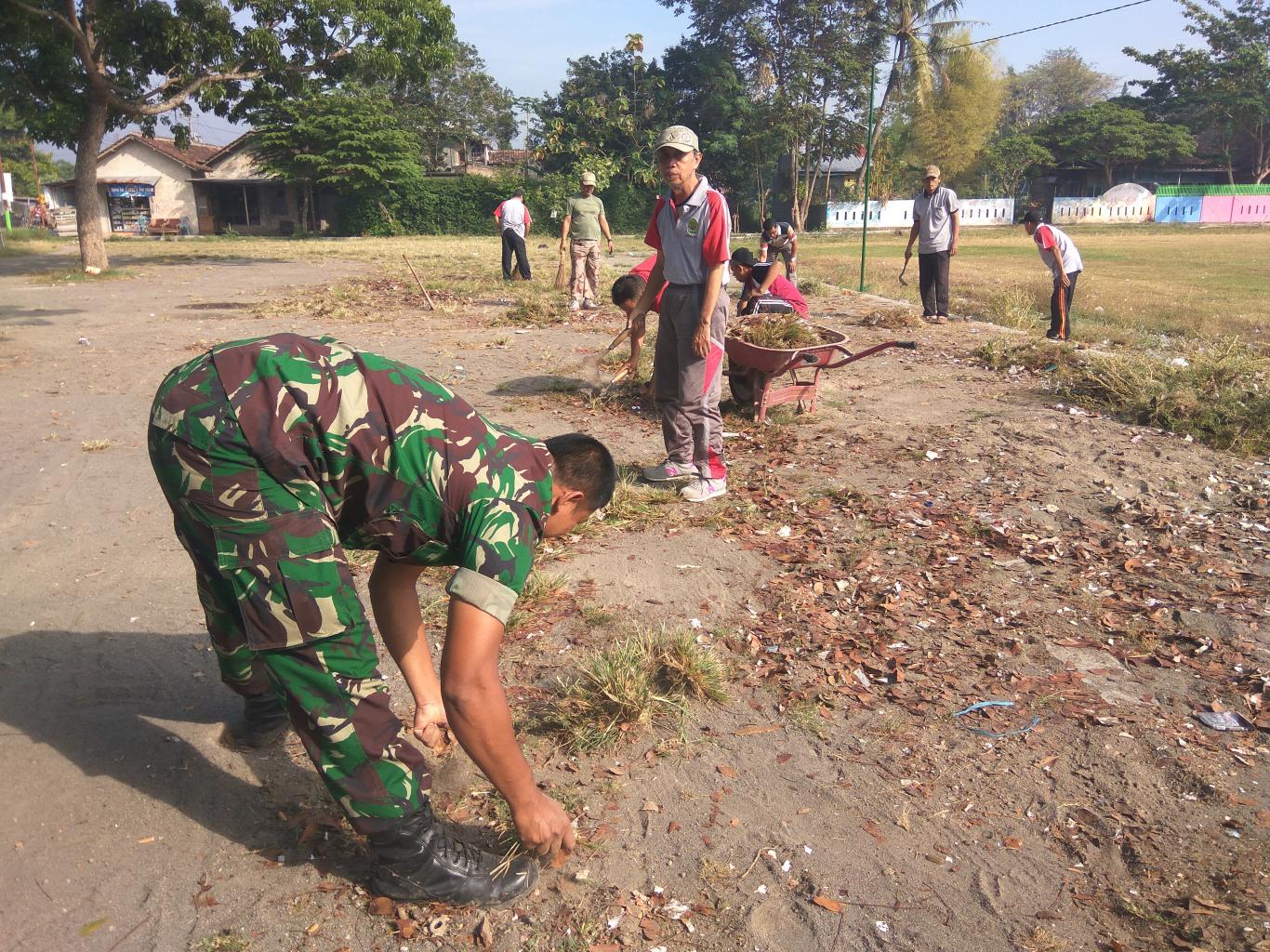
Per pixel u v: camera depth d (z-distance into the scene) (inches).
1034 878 110.6
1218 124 2518.5
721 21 1898.4
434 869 103.0
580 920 103.7
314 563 92.8
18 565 189.5
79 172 770.8
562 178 1823.3
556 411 303.3
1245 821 118.9
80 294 637.9
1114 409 305.0
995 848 115.3
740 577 184.9
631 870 111.2
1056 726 138.6
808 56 1850.4
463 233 1845.5
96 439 273.4
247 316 518.6
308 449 93.0
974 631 165.6
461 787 124.7
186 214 1919.3
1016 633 165.0
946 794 124.7
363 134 1727.4
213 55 784.3
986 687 148.6
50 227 1871.3
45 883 107.2
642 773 128.3
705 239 210.4
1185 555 196.9
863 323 496.4
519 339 434.0
